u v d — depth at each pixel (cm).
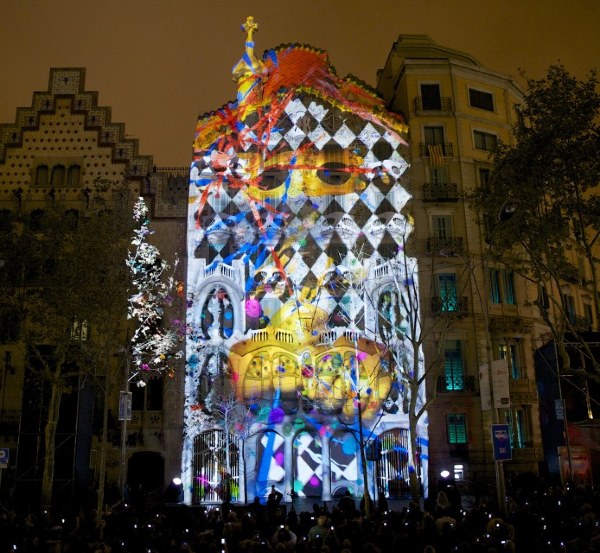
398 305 4194
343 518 1788
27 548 1542
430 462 4162
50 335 3528
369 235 4566
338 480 4150
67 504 3438
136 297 3622
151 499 3581
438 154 4719
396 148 4756
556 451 3672
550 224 2552
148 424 4194
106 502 3438
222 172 4584
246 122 4706
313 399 4197
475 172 4781
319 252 4525
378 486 3900
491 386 2498
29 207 4556
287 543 1404
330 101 4806
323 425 4159
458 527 1505
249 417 4131
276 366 4238
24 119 4728
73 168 4675
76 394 4062
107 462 4116
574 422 3569
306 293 4434
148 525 1658
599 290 5975
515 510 1861
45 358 3859
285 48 4881
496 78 5069
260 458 4169
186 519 2091
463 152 4781
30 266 3466
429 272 4488
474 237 4597
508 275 4675
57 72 4809
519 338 4506
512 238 2658
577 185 2541
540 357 3912
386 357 4256
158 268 4416
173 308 4344
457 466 4162
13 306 3438
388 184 4694
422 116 4819
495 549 1180
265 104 4756
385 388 4238
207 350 4244
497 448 2256
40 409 3866
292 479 4103
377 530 1573
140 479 4156
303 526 1867
